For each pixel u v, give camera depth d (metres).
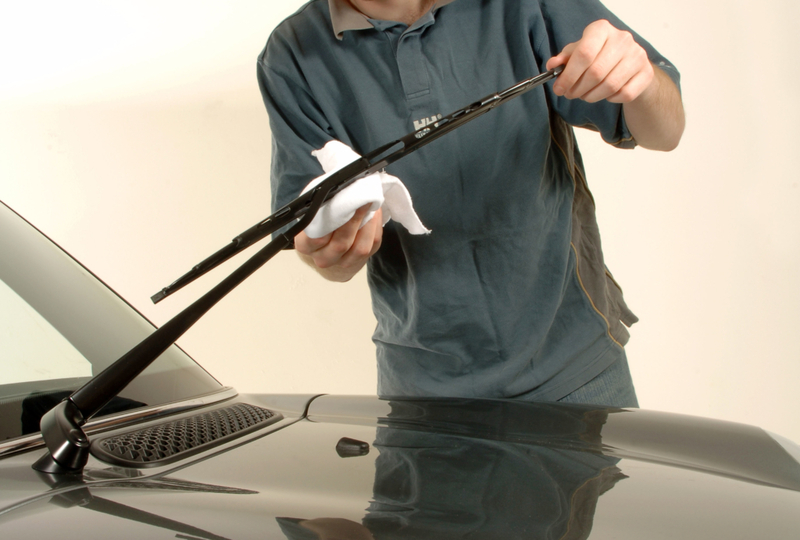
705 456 0.42
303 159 0.82
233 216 1.83
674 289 1.71
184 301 1.83
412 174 0.76
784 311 1.65
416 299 0.79
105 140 1.85
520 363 0.77
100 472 0.39
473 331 0.79
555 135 0.81
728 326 1.69
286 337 1.80
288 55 0.83
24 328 0.55
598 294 0.82
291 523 0.30
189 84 1.83
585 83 0.54
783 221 1.64
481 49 0.78
